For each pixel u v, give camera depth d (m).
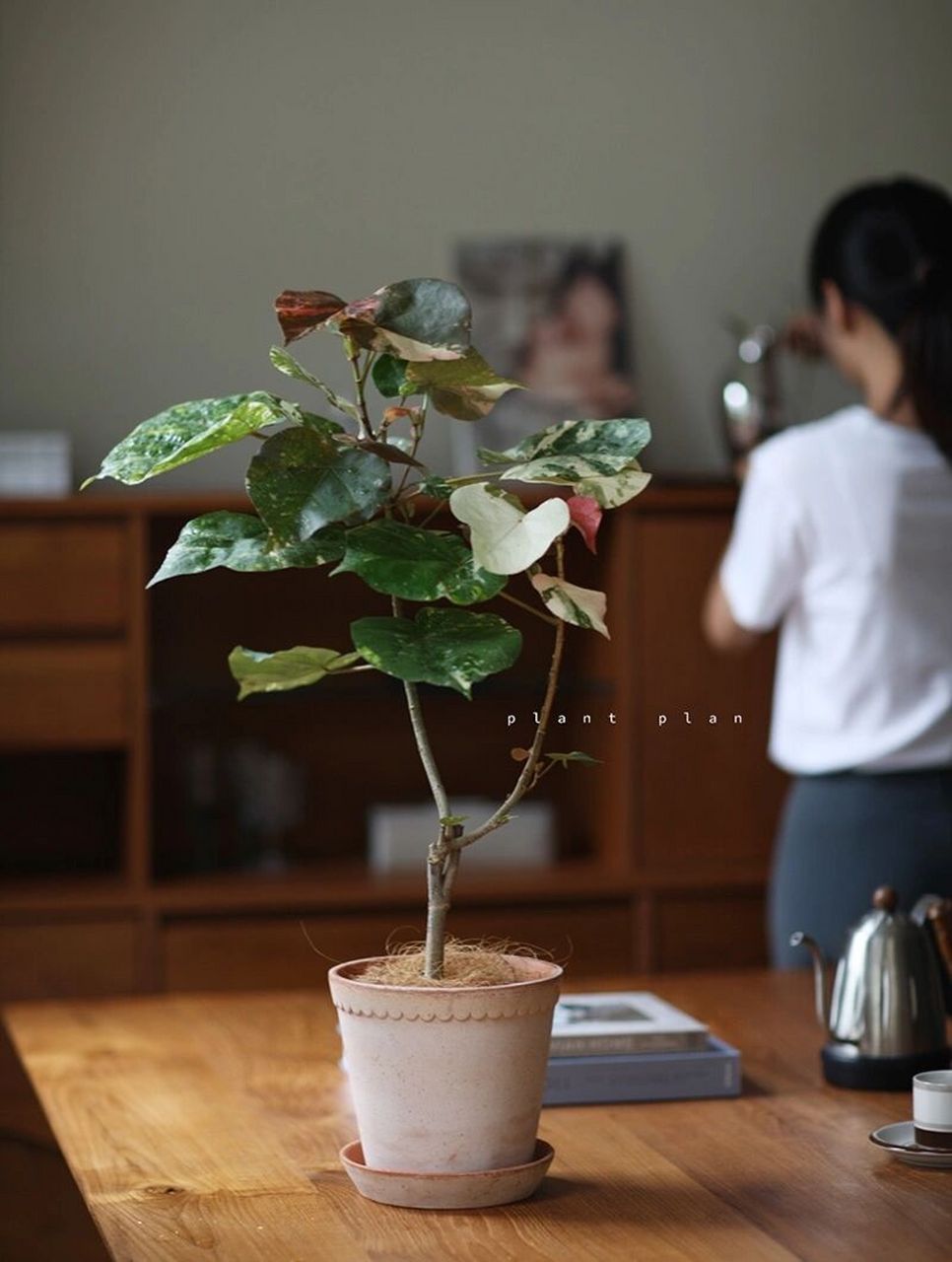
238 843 4.11
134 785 3.77
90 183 4.14
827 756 2.89
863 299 2.89
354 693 4.07
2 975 3.68
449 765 4.29
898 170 4.45
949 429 2.84
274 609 4.22
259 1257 1.38
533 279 4.30
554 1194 1.53
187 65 4.18
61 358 4.13
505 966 1.52
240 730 4.21
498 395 1.53
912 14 4.46
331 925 3.79
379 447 1.42
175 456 1.43
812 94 4.41
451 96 4.27
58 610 3.75
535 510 1.41
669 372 4.37
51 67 4.12
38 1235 3.61
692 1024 1.91
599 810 4.17
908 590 2.85
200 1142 1.73
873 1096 1.87
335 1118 1.81
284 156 4.21
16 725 3.74
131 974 3.72
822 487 2.89
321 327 1.45
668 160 4.36
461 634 1.40
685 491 3.95
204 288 4.18
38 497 3.75
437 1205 1.48
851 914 2.84
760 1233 1.42
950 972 1.98
